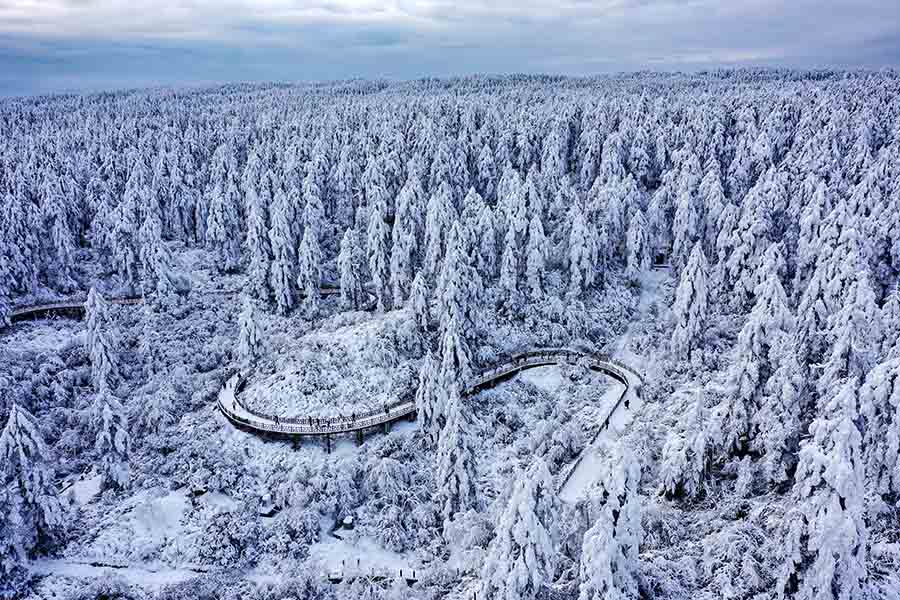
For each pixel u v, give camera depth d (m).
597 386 49.84
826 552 19.75
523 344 56.44
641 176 82.81
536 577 22.14
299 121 121.62
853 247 41.38
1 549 33.22
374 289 68.69
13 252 66.44
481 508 37.19
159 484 41.91
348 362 51.44
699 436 31.98
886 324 37.56
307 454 44.38
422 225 70.50
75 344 60.09
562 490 37.09
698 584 25.28
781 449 29.97
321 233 80.38
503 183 73.75
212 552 36.56
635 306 61.53
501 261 62.34
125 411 49.91
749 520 28.05
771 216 59.12
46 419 49.34
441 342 49.44
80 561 35.69
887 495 27.02
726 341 49.84
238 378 52.66
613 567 21.36
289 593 33.56
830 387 28.91
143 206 77.56
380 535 37.44
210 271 76.69
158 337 61.28
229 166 91.38
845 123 81.44
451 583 32.09
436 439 43.12
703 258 47.84
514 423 47.81
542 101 151.62
